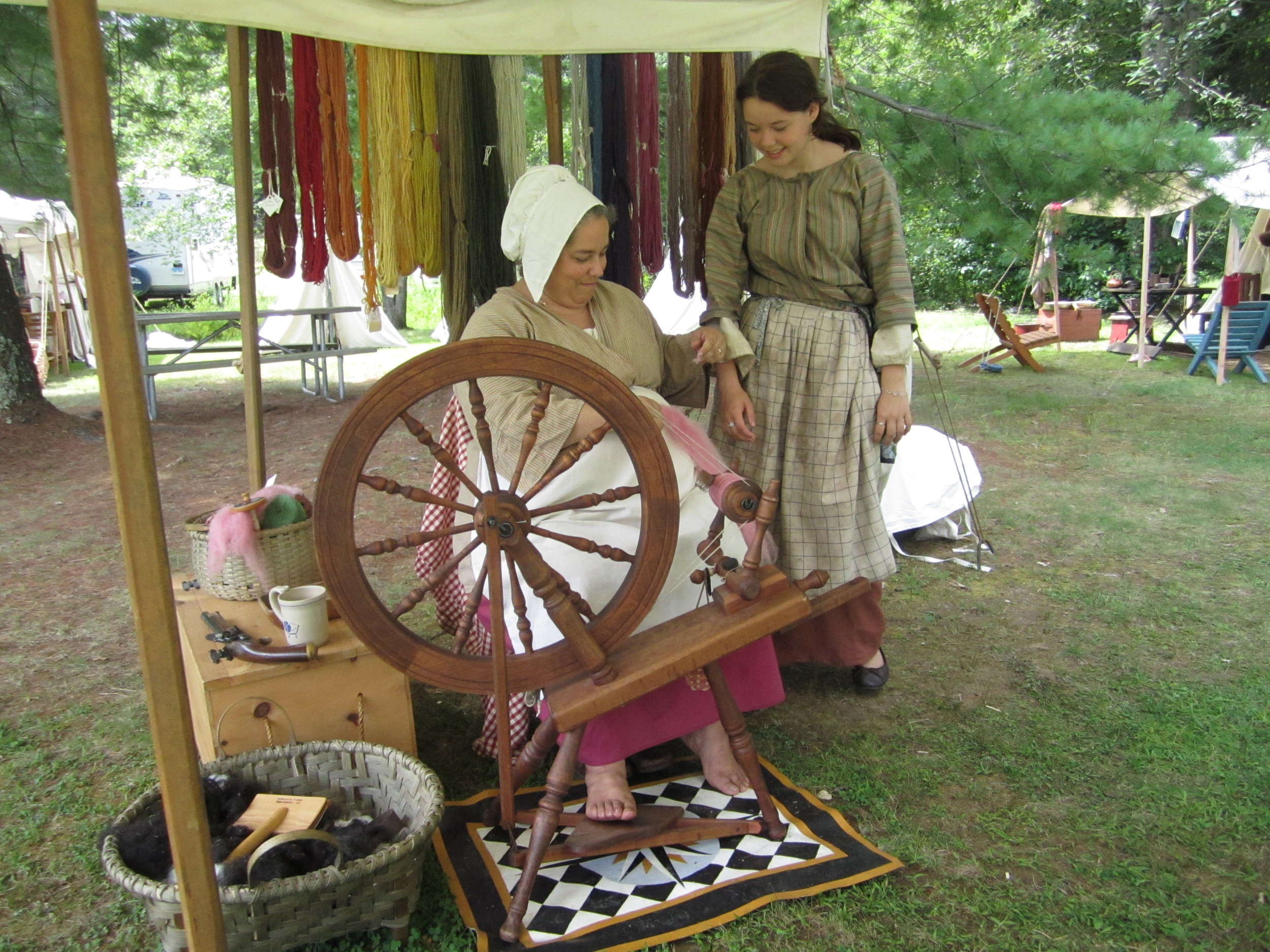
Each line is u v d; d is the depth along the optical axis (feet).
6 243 35.14
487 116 8.95
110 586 12.54
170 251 49.03
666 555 5.98
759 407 8.02
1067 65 30.22
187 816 4.27
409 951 5.76
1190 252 32.27
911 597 11.45
